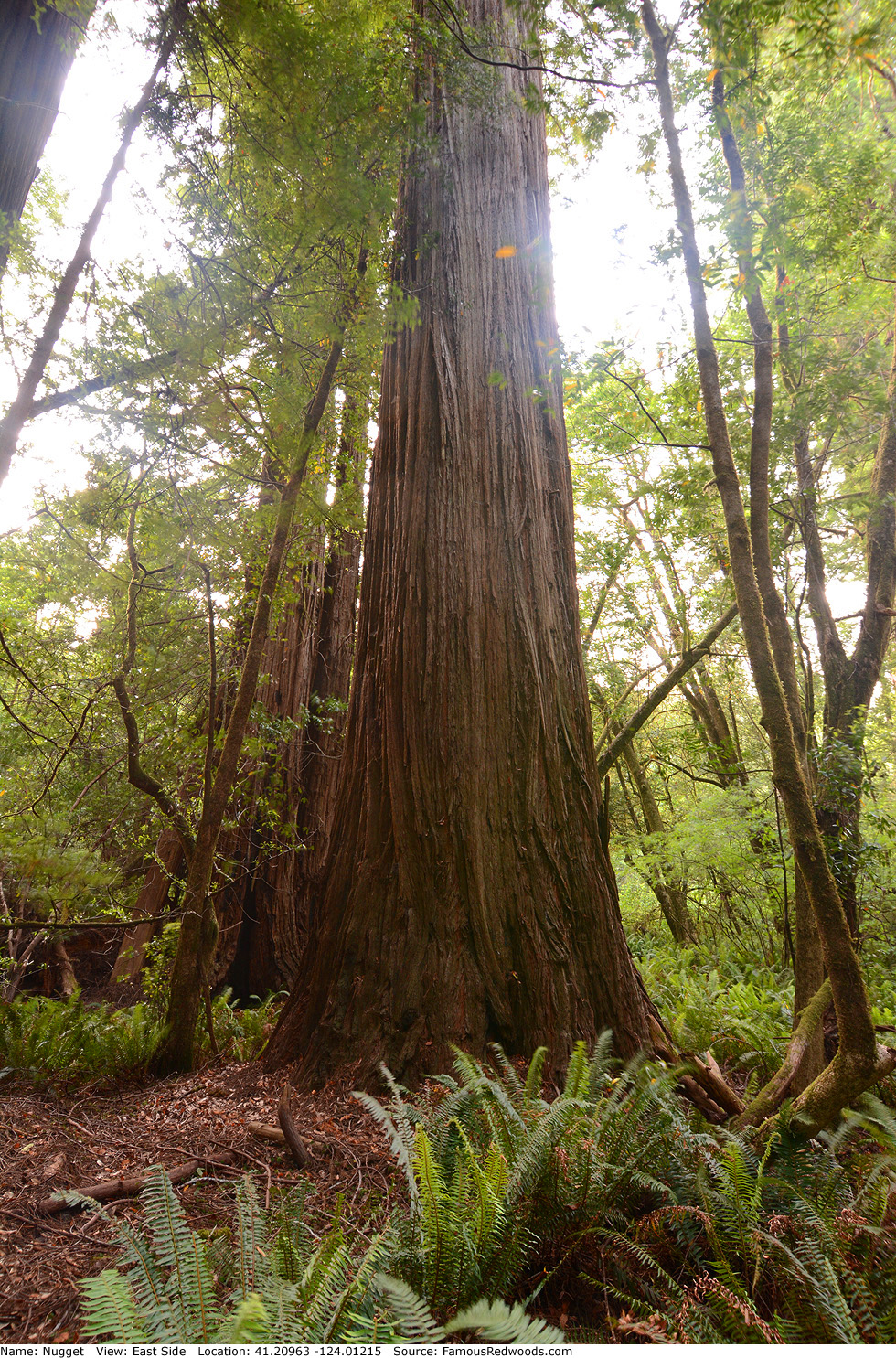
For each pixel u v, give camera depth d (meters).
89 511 5.71
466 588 5.05
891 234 5.75
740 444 6.92
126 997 8.50
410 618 5.04
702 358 3.84
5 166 3.92
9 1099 4.05
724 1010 5.84
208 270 4.22
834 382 5.95
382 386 5.98
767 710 3.38
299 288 4.56
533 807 4.65
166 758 7.22
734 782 10.97
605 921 4.55
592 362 4.44
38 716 6.93
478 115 6.33
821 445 7.86
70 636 7.21
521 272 6.08
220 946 8.94
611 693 12.75
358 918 4.50
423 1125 2.93
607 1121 2.83
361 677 5.34
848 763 5.68
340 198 4.07
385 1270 2.12
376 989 4.23
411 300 4.65
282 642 10.11
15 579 7.34
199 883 4.79
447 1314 2.15
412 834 4.55
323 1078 4.02
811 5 3.32
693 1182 2.68
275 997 8.57
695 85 3.91
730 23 3.34
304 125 3.83
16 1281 2.35
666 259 3.92
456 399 5.50
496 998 4.13
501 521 5.27
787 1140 2.94
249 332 4.69
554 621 5.25
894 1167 2.96
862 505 7.23
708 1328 2.05
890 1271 2.28
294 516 5.75
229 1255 2.33
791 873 8.20
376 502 5.77
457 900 4.36
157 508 5.57
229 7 3.56
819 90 5.08
